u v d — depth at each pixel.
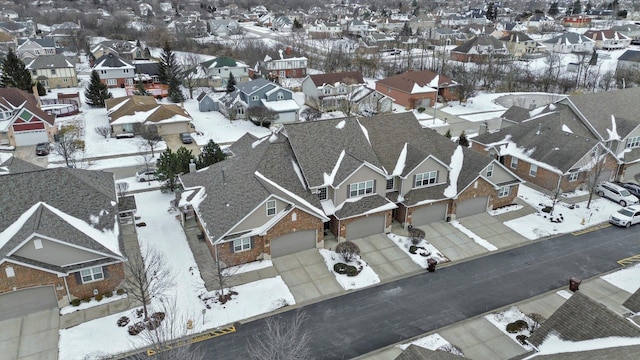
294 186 32.09
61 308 25.73
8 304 24.72
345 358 22.92
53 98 75.62
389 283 28.98
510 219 37.12
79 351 22.81
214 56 117.00
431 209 35.69
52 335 23.80
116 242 27.53
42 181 27.89
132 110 59.97
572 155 41.00
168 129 59.72
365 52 114.69
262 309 26.19
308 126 34.53
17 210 26.38
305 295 27.53
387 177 34.19
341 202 33.06
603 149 41.69
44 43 108.00
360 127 36.22
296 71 97.62
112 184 33.44
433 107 76.25
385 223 34.25
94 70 82.31
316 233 31.77
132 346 23.12
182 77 84.31
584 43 121.25
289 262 30.59
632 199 39.66
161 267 29.16
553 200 40.44
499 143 47.06
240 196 30.50
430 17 184.75
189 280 28.41
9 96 58.09
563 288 28.64
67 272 25.00
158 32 138.00
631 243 33.91
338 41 135.12
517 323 25.16
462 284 29.00
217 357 22.75
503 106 76.94
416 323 25.48
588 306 18.52
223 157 41.25
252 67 101.62
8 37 118.06
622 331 16.92
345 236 33.06
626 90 51.06
